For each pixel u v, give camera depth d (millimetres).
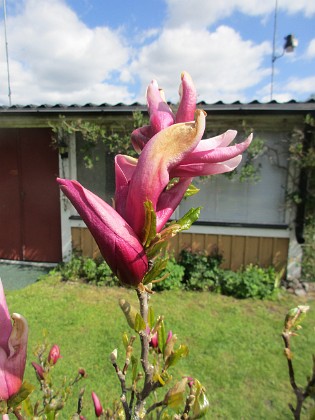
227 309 4988
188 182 778
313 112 5152
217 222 6227
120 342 4008
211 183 6227
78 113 5836
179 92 753
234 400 3098
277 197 6109
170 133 682
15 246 7355
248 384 3316
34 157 7066
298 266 6000
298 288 5746
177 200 769
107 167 6570
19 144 7086
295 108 5219
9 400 719
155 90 806
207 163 731
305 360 3691
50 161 7027
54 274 6355
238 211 6242
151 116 775
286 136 5898
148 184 682
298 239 5891
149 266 733
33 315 4719
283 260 6086
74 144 6566
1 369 707
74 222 6773
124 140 5973
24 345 721
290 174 5891
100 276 6039
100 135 6141
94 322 4520
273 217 6164
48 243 7223
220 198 6254
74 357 3703
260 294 5418
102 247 684
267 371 3510
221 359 3709
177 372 3463
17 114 5984
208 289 5723
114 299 5316
